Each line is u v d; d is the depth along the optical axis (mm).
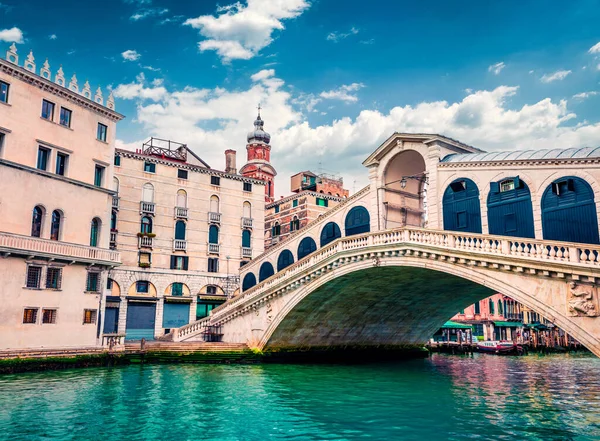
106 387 17203
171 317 34156
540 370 27625
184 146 38625
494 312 51000
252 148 63938
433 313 33312
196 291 35125
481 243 18094
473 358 37125
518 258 16547
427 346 42062
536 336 48438
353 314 29453
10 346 20453
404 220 26875
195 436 11500
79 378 19062
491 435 12008
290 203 47219
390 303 29641
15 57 22234
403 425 13000
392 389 19266
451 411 14867
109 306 31984
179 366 24656
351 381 21375
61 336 22391
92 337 23750
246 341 28203
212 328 30000
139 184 33938
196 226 35750
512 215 20188
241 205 38000
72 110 24484
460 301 31250
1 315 20266
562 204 18688
